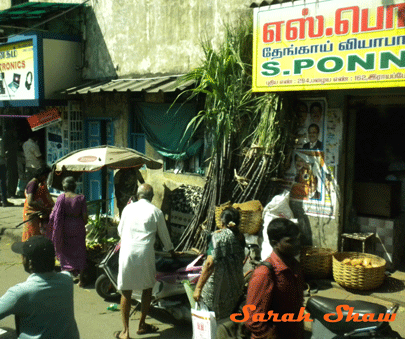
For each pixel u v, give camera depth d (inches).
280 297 104.9
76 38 389.7
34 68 369.4
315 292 207.9
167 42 324.8
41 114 395.9
